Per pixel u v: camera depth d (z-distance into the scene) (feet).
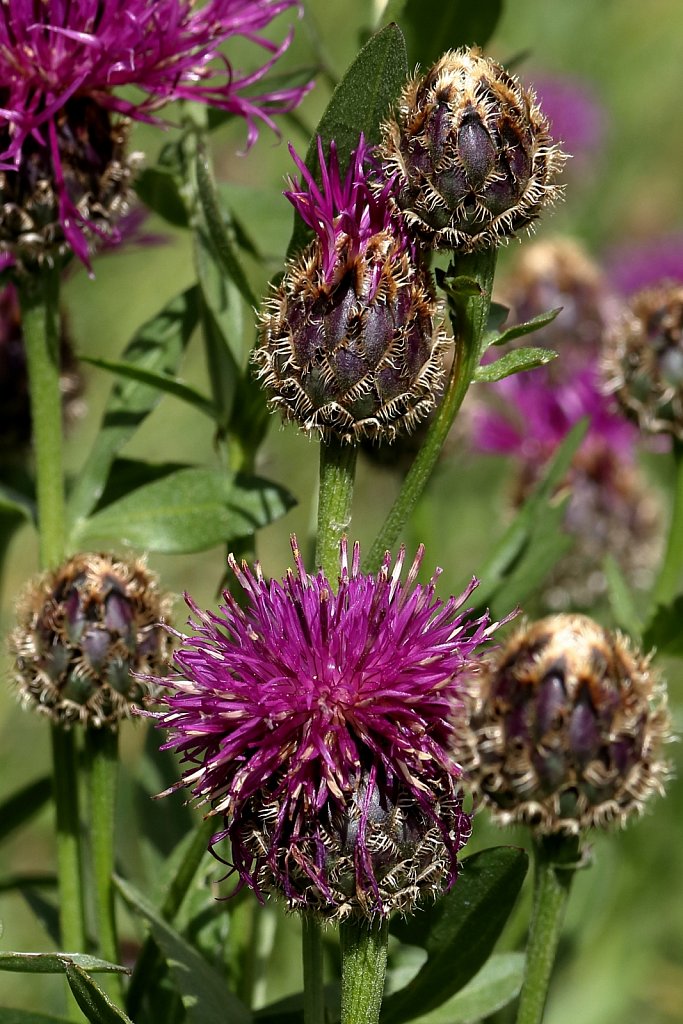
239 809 1.43
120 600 1.56
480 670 1.48
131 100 1.71
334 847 1.42
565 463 1.74
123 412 1.69
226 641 1.45
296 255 1.50
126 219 1.77
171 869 1.67
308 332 1.46
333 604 1.44
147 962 1.63
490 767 1.54
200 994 1.54
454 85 1.46
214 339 1.67
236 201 1.82
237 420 1.67
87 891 1.78
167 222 1.73
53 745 1.65
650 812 1.63
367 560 1.50
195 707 1.44
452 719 1.47
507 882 1.50
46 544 1.64
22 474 1.84
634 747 1.53
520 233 1.49
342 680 1.43
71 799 1.65
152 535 1.65
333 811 1.42
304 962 1.49
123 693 1.57
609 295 2.25
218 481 1.65
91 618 1.56
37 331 1.63
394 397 1.46
